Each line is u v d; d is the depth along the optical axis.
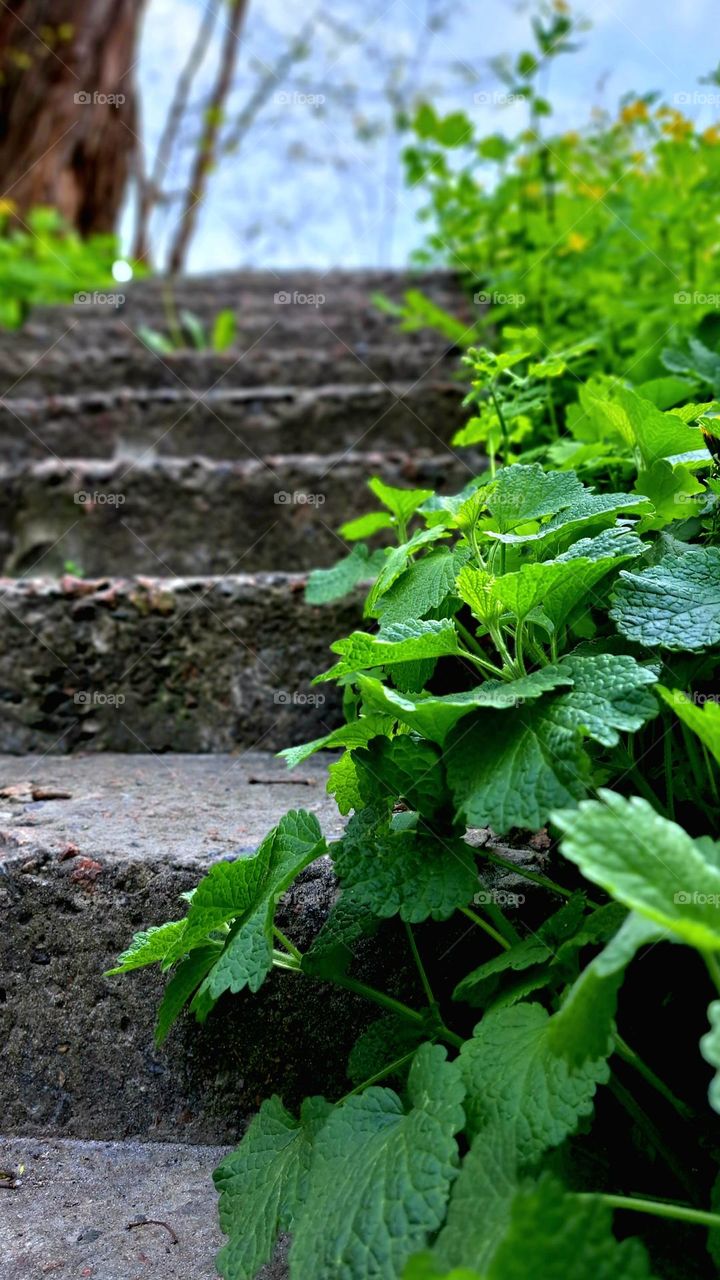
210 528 1.87
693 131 1.88
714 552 1.16
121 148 4.28
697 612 1.07
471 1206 0.84
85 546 1.89
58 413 2.17
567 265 2.02
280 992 1.26
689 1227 0.99
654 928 0.72
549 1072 0.91
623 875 0.71
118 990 1.29
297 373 2.36
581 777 0.94
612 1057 1.14
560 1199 0.69
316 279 3.09
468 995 1.13
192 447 2.14
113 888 1.30
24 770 1.53
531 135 2.23
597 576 1.09
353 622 1.59
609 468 1.39
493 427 1.42
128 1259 1.09
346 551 1.84
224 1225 1.06
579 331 1.89
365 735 1.17
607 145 2.26
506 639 1.32
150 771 1.52
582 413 1.44
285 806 1.41
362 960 1.26
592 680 1.02
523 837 1.29
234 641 1.60
